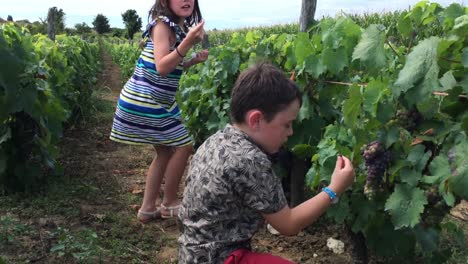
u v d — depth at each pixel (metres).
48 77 5.38
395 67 3.22
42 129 4.52
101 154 6.29
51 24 13.30
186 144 3.92
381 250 3.03
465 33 2.29
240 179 2.06
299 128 3.93
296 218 2.14
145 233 3.85
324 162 3.08
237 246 2.16
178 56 3.50
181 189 4.99
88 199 4.52
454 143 2.44
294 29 21.50
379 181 2.71
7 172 4.46
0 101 4.14
